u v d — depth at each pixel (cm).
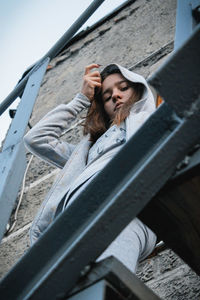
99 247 186
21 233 482
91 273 189
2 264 461
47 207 308
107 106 355
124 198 185
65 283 187
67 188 307
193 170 190
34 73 356
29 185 535
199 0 245
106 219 185
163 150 184
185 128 184
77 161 329
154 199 204
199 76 184
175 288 324
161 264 350
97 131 349
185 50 183
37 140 370
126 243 250
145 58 585
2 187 292
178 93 184
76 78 673
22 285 191
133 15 684
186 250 219
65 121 380
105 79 366
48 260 191
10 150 307
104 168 194
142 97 345
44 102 671
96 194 193
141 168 185
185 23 245
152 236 273
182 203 204
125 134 312
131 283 187
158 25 628
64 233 192
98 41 698
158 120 193
